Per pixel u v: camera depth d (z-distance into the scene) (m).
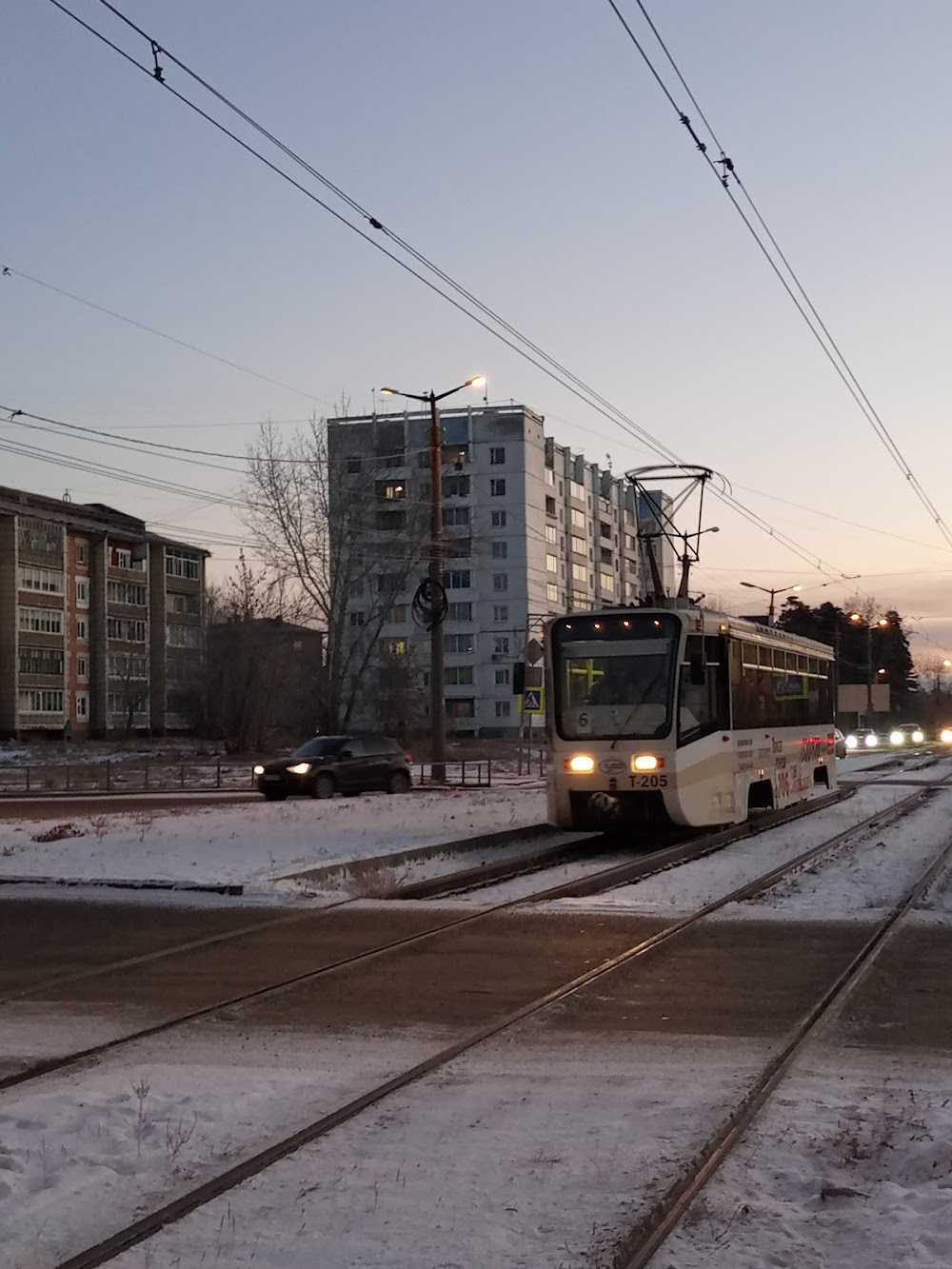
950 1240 4.86
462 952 11.66
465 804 30.38
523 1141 6.13
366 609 86.31
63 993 10.09
